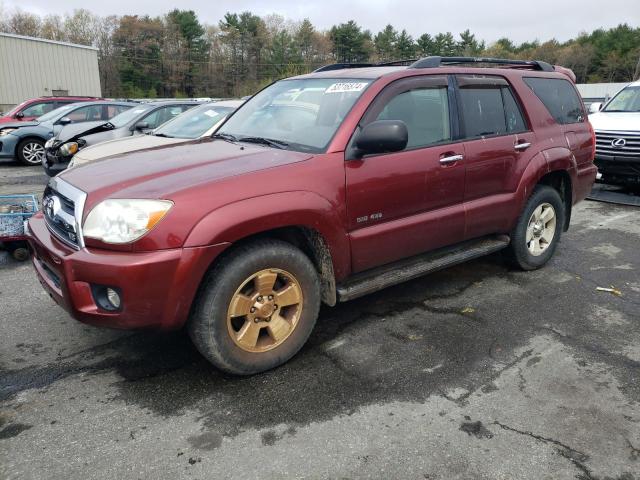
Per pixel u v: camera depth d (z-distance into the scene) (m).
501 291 4.49
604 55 76.88
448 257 4.08
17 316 4.01
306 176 3.12
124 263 2.65
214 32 73.06
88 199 2.85
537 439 2.62
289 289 3.17
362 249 3.43
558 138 4.80
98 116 12.73
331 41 72.69
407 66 4.02
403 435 2.64
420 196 3.68
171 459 2.48
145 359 3.38
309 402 2.92
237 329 3.14
